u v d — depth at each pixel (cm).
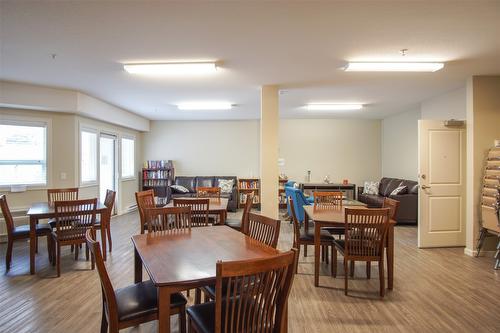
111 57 333
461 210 450
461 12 235
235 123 821
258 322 139
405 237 513
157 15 239
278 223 209
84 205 346
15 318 241
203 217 355
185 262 167
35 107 466
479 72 389
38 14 237
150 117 778
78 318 241
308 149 814
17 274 332
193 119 813
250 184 798
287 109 664
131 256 392
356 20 248
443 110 512
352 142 814
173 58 336
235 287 131
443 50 313
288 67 367
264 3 222
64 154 522
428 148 447
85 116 550
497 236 406
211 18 245
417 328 229
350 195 750
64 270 345
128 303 172
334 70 380
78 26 258
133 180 770
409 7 227
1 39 284
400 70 364
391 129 760
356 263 379
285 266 136
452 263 378
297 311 254
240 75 401
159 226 265
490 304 268
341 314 250
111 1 218
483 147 405
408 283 314
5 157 480
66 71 383
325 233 351
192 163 825
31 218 332
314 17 243
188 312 171
